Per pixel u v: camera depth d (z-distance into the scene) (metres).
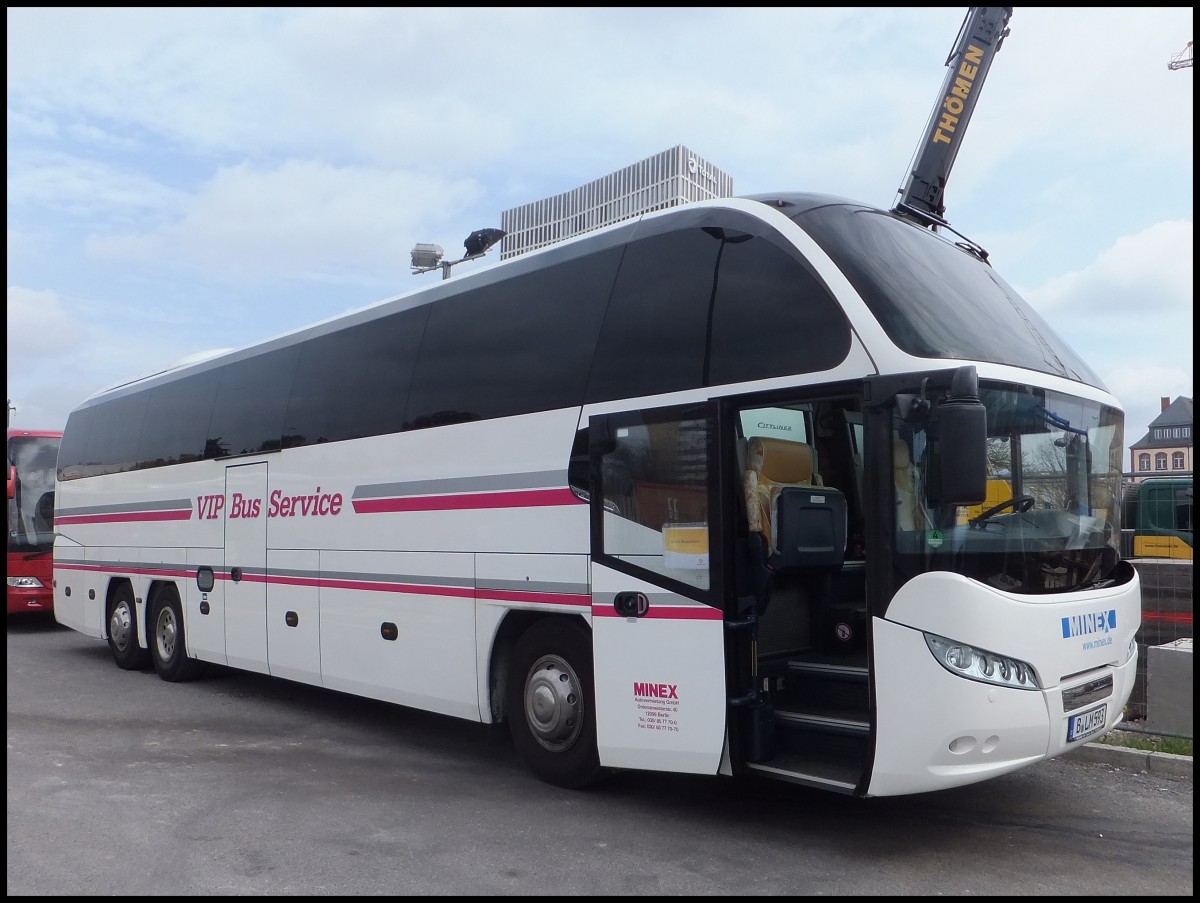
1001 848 5.50
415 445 7.83
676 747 5.78
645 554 5.98
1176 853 5.41
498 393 7.15
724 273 5.89
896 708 4.98
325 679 8.71
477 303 7.57
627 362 6.27
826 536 6.11
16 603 16.75
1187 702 7.42
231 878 5.07
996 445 5.30
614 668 6.11
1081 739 5.38
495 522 7.03
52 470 17.39
